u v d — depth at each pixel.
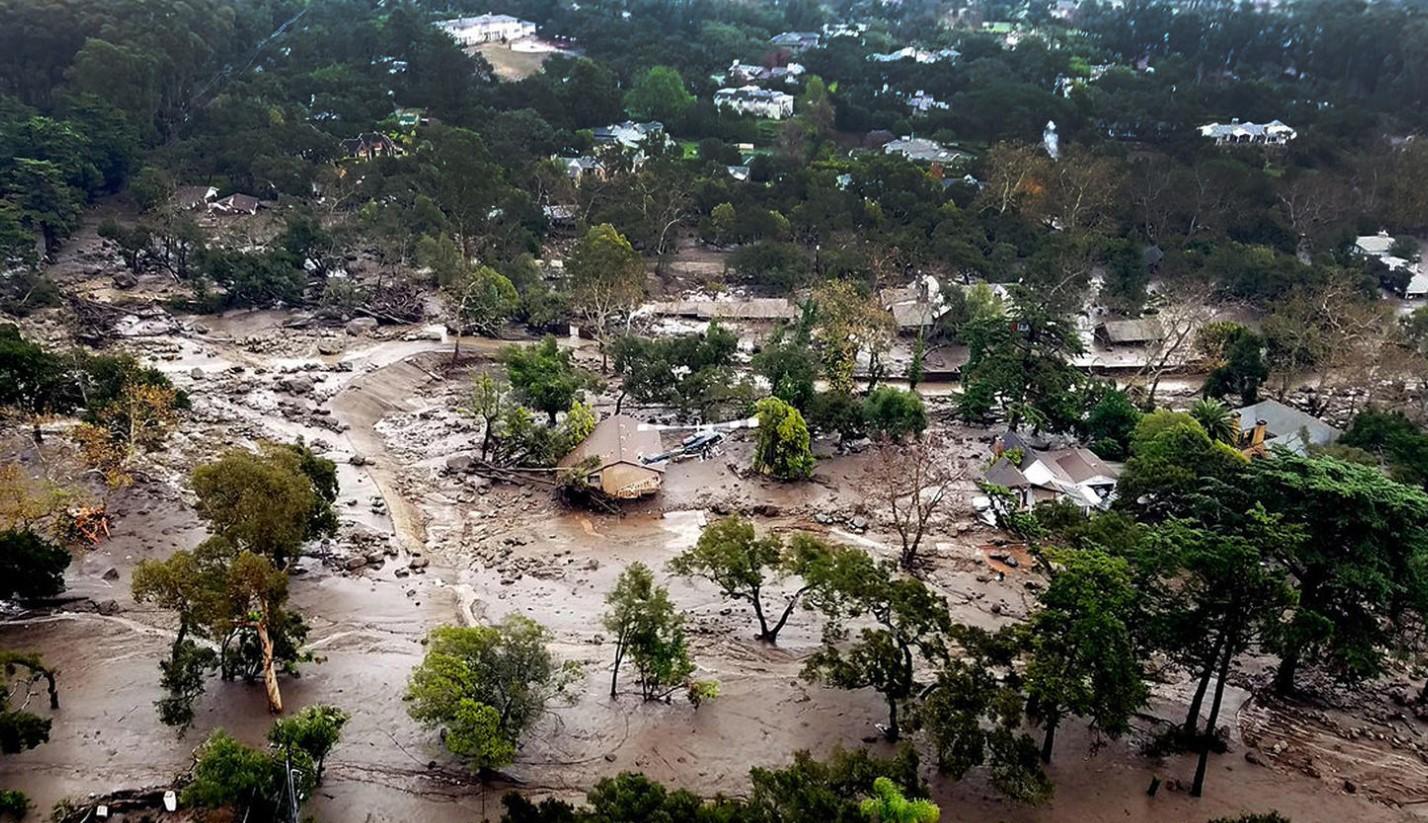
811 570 68.25
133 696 63.56
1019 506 92.75
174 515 85.88
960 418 122.06
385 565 83.50
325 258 157.00
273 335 134.88
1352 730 68.94
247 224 161.62
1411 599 66.44
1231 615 60.47
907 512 89.88
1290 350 131.25
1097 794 60.34
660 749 62.12
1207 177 189.38
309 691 65.44
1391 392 126.56
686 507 98.31
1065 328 120.50
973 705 58.62
